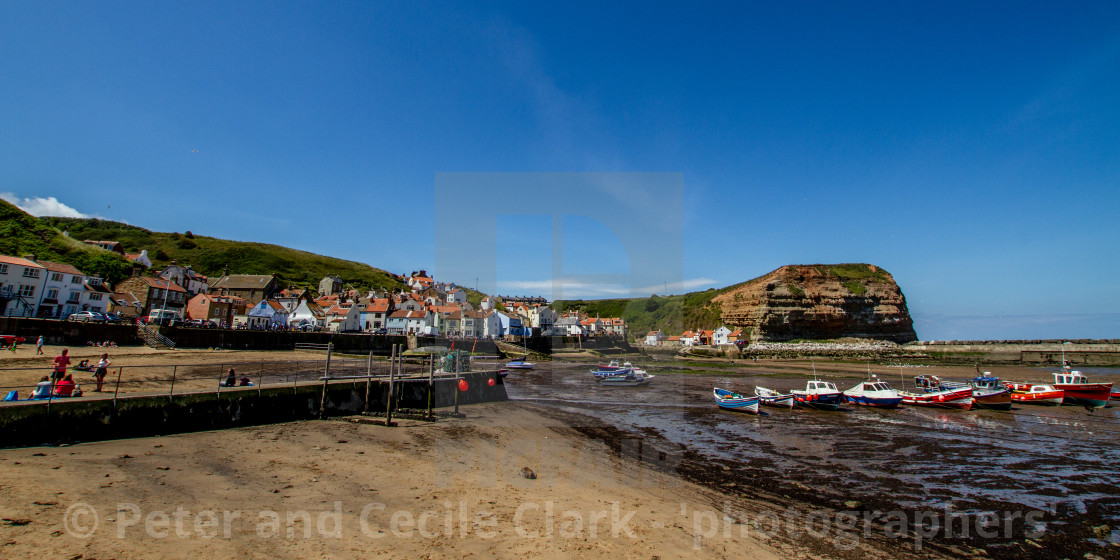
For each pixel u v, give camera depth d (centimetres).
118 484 1130
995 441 2348
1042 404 3659
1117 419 3041
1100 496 1527
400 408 2589
